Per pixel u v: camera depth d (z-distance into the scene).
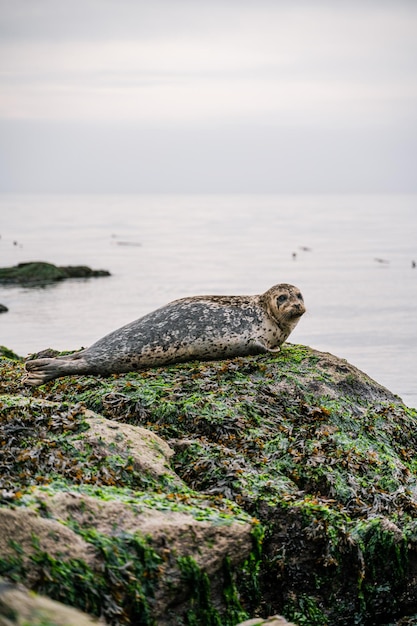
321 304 34.59
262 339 12.88
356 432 11.40
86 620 6.16
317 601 9.11
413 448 11.83
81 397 11.73
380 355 23.84
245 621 7.88
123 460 9.55
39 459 9.36
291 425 11.13
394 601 9.37
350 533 9.28
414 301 35.62
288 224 112.75
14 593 6.15
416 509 10.13
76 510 8.12
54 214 149.88
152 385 11.82
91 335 26.80
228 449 10.34
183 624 8.11
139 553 7.99
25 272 44.28
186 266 52.09
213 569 8.28
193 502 8.99
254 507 9.38
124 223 116.50
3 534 7.52
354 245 69.50
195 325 12.73
